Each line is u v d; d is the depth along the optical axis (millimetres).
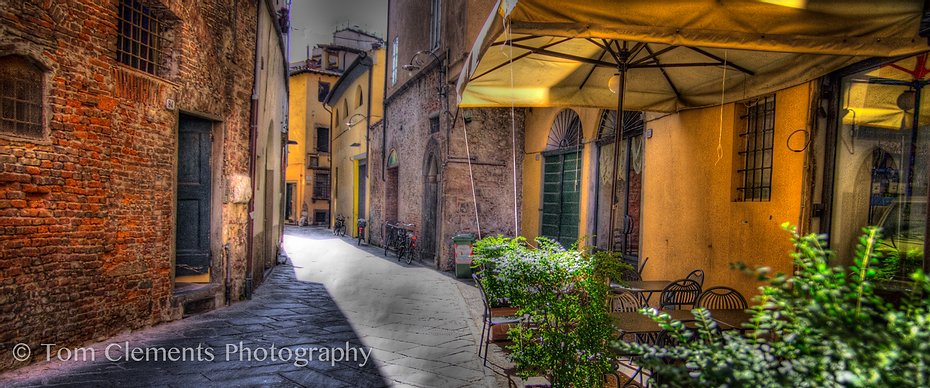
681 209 6355
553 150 10352
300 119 31062
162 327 6199
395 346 5695
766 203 5070
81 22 5180
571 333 3508
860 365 1389
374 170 18453
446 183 11289
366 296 8664
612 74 6180
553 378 3547
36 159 4781
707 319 1903
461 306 7945
